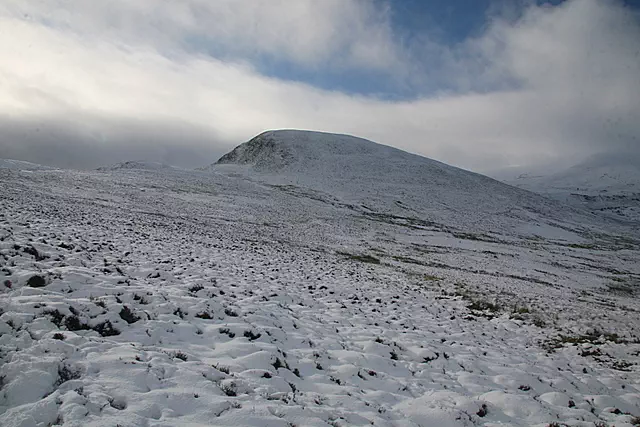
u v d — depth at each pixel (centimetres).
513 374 949
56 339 584
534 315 1683
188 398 523
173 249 1716
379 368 848
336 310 1274
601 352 1291
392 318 1332
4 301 664
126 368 559
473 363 980
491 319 1590
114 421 436
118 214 2817
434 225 5862
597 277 3881
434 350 1013
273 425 509
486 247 4756
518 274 3331
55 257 1038
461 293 1995
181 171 7294
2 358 514
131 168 7012
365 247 3644
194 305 916
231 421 495
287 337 902
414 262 3209
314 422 533
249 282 1355
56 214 2062
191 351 709
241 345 765
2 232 1141
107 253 1300
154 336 725
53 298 722
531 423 712
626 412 836
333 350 896
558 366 1109
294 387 662
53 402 448
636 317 1980
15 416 418
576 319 1695
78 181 4575
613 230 8344
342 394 679
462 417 667
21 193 2933
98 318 707
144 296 884
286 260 2159
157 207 3778
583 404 835
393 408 668
